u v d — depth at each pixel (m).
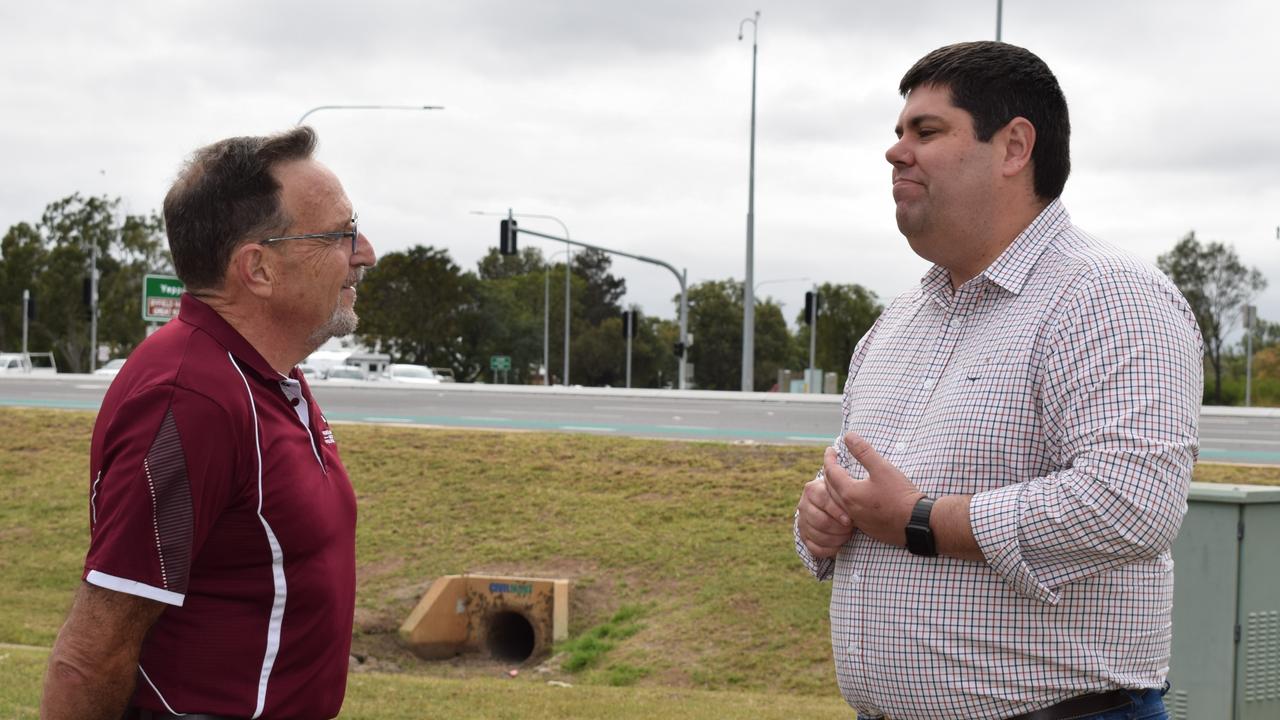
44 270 68.06
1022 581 2.20
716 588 10.33
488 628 10.48
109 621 2.13
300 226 2.39
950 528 2.26
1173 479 2.15
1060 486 2.17
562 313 85.56
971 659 2.31
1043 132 2.46
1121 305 2.25
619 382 86.12
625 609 10.31
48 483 13.98
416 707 6.85
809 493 2.57
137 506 2.13
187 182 2.38
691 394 29.61
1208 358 54.66
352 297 2.59
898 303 2.82
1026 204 2.48
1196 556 4.52
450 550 11.66
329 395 26.75
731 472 12.91
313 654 2.35
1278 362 54.69
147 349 2.27
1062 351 2.28
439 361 75.31
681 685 8.88
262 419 2.29
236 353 2.31
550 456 13.90
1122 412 2.18
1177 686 4.55
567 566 11.15
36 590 11.28
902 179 2.52
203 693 2.24
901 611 2.39
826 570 2.74
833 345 75.50
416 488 13.15
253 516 2.25
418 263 69.25
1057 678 2.28
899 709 2.43
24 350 57.81
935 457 2.40
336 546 2.40
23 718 6.01
